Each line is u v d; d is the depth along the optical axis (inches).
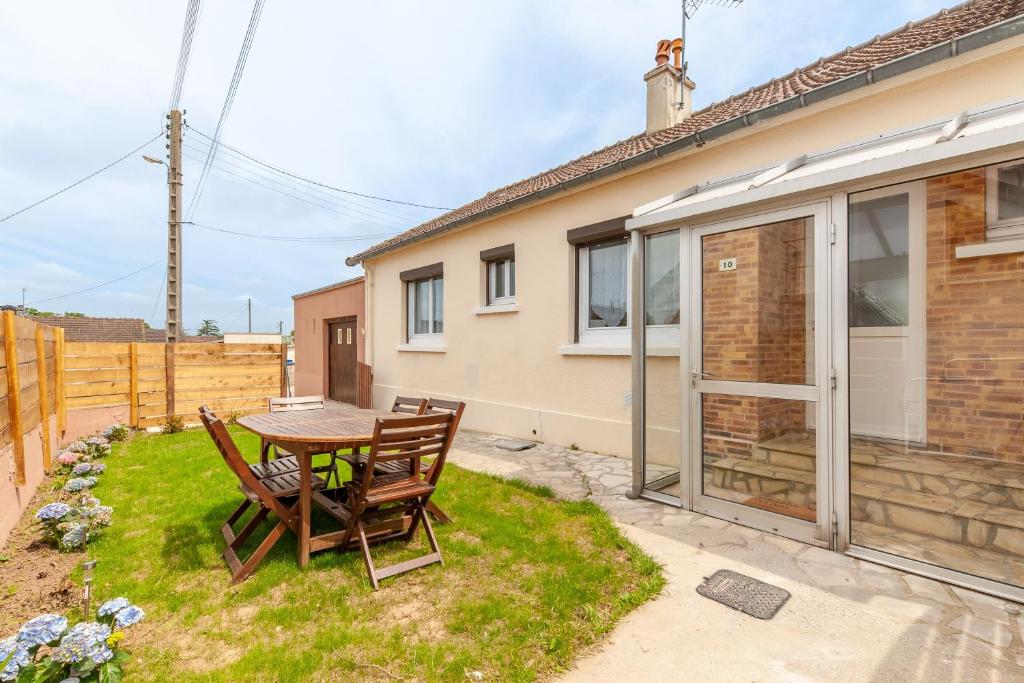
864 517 130.3
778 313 144.6
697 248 163.5
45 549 140.2
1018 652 88.4
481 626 98.8
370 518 143.5
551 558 129.1
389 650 91.6
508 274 324.8
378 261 455.2
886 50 194.1
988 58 141.8
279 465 155.9
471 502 174.4
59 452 241.3
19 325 174.4
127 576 123.0
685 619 101.2
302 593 113.7
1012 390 118.3
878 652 89.4
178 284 530.6
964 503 121.1
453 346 359.3
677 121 322.0
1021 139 97.0
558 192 264.8
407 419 122.9
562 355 275.9
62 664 76.5
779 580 116.4
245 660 89.2
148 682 83.7
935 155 108.8
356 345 501.4
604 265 261.3
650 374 182.5
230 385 389.7
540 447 273.6
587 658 89.6
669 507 169.8
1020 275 116.5
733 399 155.3
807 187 129.3
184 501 179.3
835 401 131.6
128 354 340.5
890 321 130.3
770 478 147.1
